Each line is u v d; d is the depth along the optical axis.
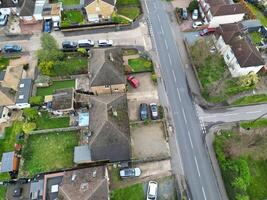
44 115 70.81
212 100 73.69
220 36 79.62
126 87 74.19
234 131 69.25
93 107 64.81
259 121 70.81
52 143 67.50
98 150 60.62
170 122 70.75
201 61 77.88
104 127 59.66
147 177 63.53
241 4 84.44
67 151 66.50
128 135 61.72
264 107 73.38
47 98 72.31
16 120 70.25
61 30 86.31
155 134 69.00
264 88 75.88
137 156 65.81
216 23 85.88
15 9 88.62
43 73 76.19
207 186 62.81
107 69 68.31
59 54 77.44
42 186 60.28
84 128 68.81
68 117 70.81
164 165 65.12
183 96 74.81
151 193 60.28
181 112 72.25
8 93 69.69
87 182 55.22
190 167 64.94
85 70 77.50
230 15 83.81
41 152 66.31
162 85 76.44
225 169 62.72
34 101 70.50
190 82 77.06
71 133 68.81
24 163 64.81
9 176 62.75
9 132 68.56
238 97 74.25
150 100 74.00
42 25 87.56
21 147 66.44
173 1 94.50
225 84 75.88
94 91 71.69
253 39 85.88
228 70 78.56
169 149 67.06
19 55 81.50
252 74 73.25
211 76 76.69
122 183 62.72
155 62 80.50
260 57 73.75
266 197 61.47
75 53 80.56
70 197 52.81
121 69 71.12
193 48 80.12
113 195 60.97
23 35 85.88
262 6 92.00
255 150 65.75
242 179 60.66
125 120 63.44
